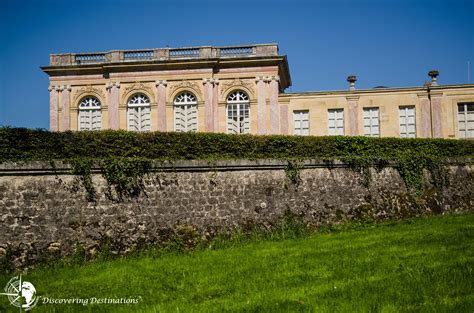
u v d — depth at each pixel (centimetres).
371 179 1798
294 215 1614
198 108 2895
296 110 2780
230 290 962
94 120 2992
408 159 1894
